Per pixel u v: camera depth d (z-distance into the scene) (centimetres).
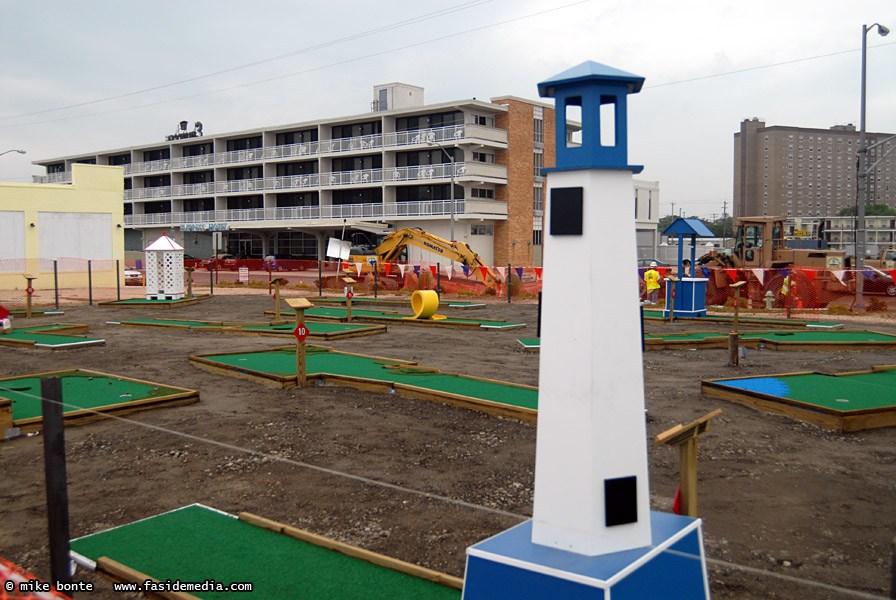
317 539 445
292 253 5991
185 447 695
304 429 760
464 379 984
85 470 626
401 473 620
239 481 597
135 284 3891
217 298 2883
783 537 485
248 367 1076
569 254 273
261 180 5831
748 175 14700
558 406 277
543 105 5303
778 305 2409
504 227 5088
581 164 268
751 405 861
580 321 270
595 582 245
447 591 377
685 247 6894
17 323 1877
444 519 513
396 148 5062
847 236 7562
